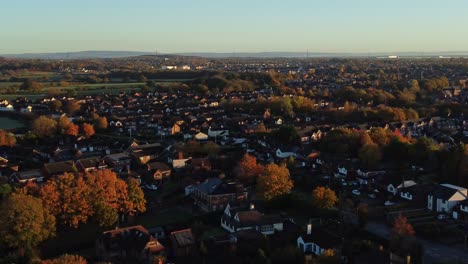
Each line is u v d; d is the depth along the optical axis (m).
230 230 118.62
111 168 174.25
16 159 191.50
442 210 130.00
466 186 147.25
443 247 110.00
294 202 135.50
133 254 104.44
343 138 192.38
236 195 138.00
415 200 137.25
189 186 149.25
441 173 159.12
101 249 106.69
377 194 145.50
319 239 106.12
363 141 186.75
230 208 123.94
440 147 178.75
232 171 164.88
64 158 191.12
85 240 115.50
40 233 107.94
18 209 105.31
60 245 112.50
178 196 148.62
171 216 132.12
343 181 157.25
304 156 183.12
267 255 102.69
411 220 124.44
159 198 146.38
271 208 134.50
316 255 103.81
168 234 117.81
